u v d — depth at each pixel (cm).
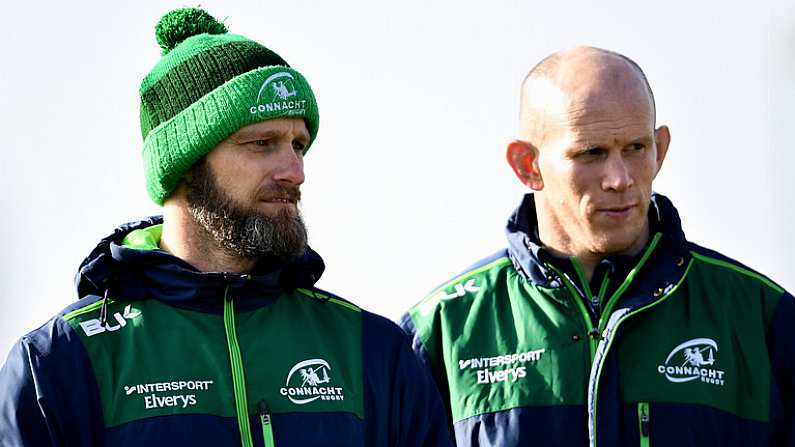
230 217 1092
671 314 1255
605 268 1261
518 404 1246
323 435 1071
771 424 1220
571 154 1218
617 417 1220
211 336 1088
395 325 1180
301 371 1097
